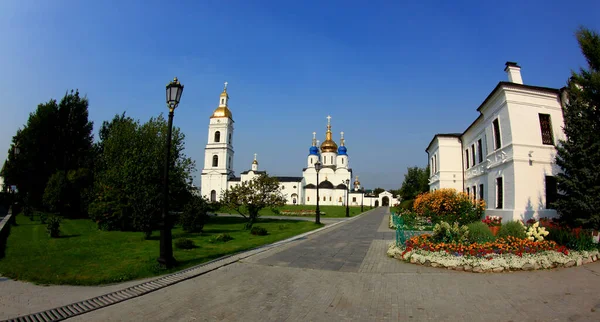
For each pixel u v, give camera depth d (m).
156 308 6.66
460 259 9.78
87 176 32.66
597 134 12.22
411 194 65.50
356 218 37.19
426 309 6.49
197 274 9.26
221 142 83.19
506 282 8.34
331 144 97.44
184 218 20.23
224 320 6.04
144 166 23.66
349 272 9.62
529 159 17.41
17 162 39.41
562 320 5.81
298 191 93.12
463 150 29.48
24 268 9.76
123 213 20.64
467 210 20.38
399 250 11.60
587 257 10.27
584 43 12.65
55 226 17.73
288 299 7.21
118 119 46.38
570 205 12.10
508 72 19.80
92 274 9.06
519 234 11.07
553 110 18.28
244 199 23.00
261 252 12.82
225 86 86.12
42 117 39.50
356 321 5.93
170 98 10.23
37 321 5.98
